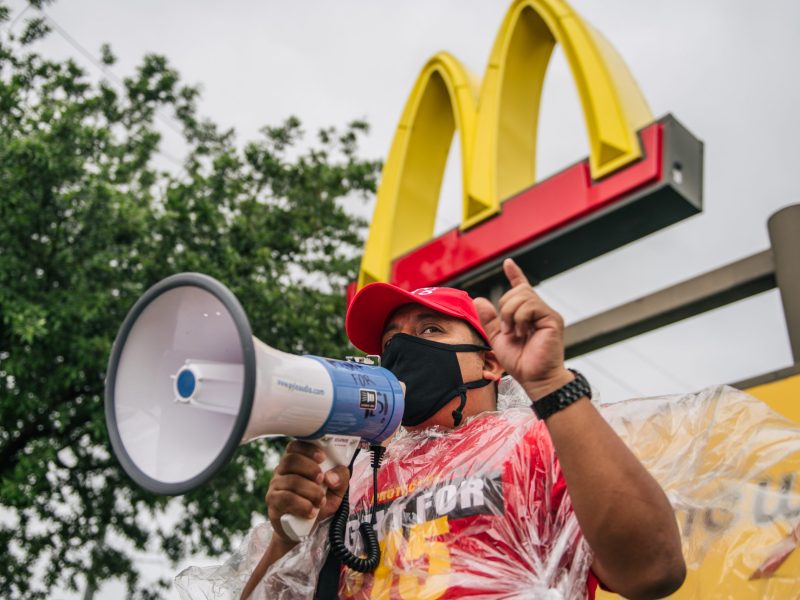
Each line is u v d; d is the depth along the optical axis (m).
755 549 1.54
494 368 1.91
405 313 1.96
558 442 1.31
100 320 7.59
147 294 1.47
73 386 7.94
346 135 10.04
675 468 1.59
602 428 1.31
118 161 9.50
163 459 1.39
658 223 4.88
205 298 1.41
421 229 6.53
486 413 1.74
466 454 1.58
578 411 1.31
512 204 5.46
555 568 1.42
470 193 5.70
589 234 5.02
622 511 1.26
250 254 8.60
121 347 1.49
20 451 8.11
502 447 1.56
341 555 1.55
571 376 1.34
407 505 1.58
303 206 9.51
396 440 1.82
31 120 8.12
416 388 1.79
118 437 1.44
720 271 4.88
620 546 1.29
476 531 1.45
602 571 1.41
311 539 1.69
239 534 8.21
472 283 5.64
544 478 1.51
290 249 9.13
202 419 1.40
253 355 1.26
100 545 8.84
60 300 7.45
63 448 8.30
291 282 8.80
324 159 9.98
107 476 8.59
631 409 1.69
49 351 7.38
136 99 10.03
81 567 8.68
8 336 7.61
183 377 1.41
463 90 6.30
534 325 1.36
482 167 5.76
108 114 9.84
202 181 8.60
